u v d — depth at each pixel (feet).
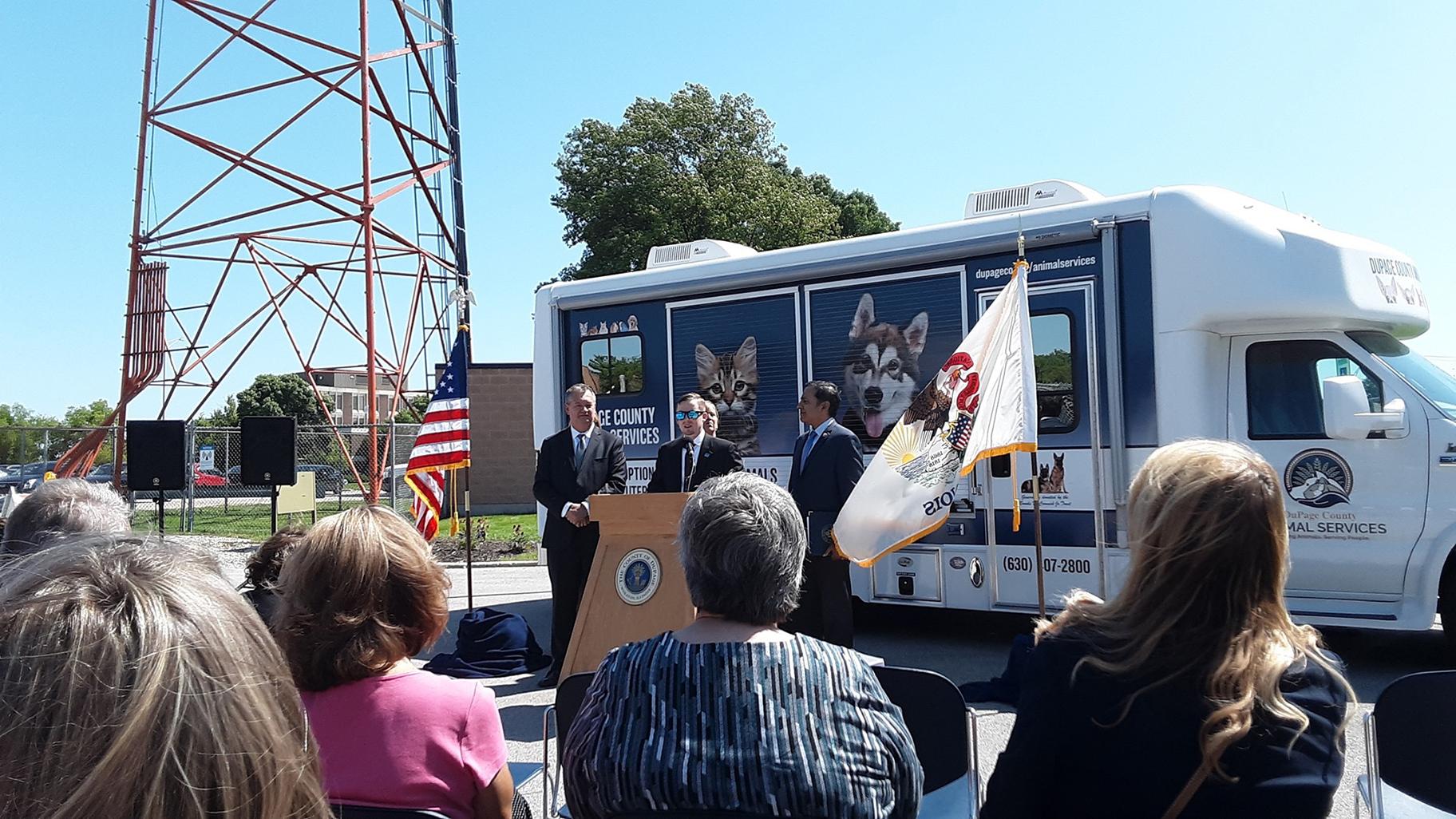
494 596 38.63
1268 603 6.59
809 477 21.07
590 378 30.27
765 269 27.02
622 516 20.66
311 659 7.99
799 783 6.54
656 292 28.86
